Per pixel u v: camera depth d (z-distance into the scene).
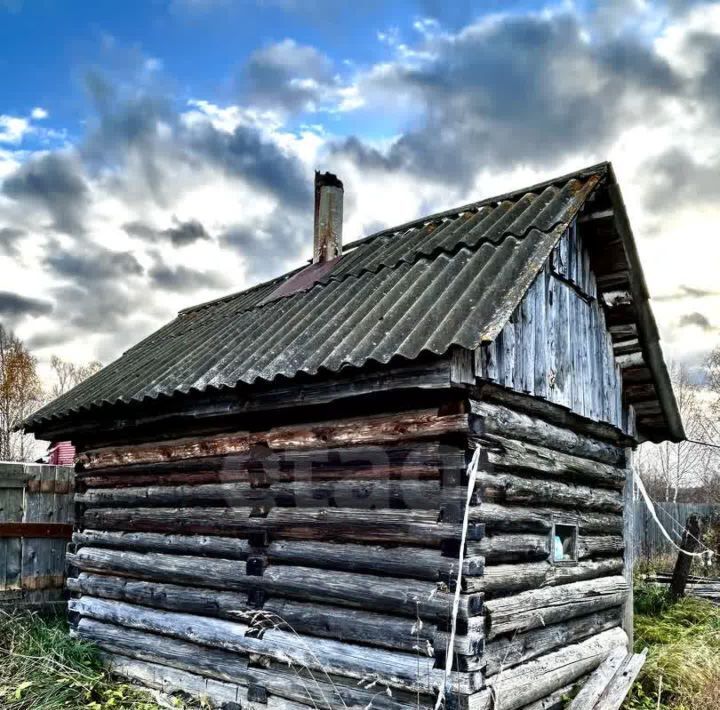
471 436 4.86
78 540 7.89
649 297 7.08
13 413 32.53
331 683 5.26
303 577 5.53
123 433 7.50
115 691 6.41
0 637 7.20
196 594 6.39
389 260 6.97
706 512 18.61
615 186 6.53
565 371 6.29
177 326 10.16
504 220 6.48
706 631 8.34
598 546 6.99
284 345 6.01
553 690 5.70
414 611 4.88
